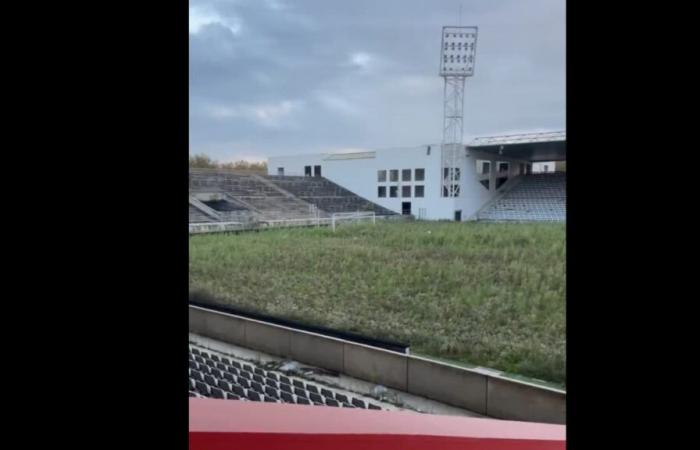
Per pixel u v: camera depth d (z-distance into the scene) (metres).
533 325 7.88
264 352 7.63
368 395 5.95
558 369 6.76
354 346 6.48
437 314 8.66
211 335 8.49
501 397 5.12
